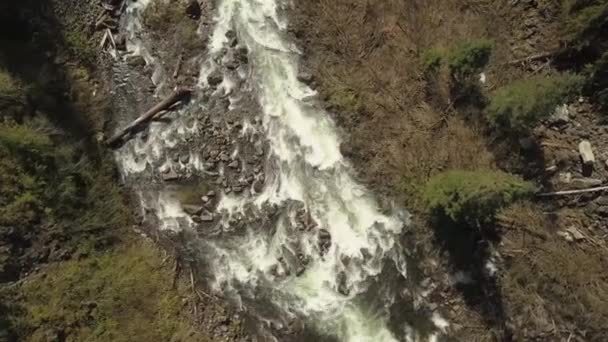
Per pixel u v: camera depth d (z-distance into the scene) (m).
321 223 15.23
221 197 15.20
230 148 15.32
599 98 14.91
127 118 15.20
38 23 14.58
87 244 14.16
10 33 14.39
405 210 15.29
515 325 14.75
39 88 14.27
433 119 15.31
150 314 14.12
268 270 14.94
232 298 14.73
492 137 15.13
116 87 15.23
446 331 14.83
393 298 14.96
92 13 15.09
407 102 15.37
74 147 14.45
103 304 13.82
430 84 15.35
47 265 13.80
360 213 15.34
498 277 14.93
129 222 14.80
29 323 13.26
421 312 14.92
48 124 14.19
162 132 15.27
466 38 15.38
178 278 14.67
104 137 14.95
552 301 14.73
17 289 13.44
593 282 14.66
